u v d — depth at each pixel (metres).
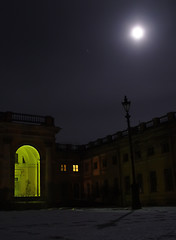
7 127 31.47
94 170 43.09
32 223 9.53
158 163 31.25
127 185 36.16
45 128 33.94
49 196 32.44
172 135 29.56
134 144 35.22
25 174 39.00
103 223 8.83
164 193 29.95
